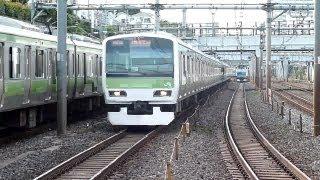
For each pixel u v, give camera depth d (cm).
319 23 2133
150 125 2284
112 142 1859
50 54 2233
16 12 4334
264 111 3403
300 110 3516
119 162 1418
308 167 1434
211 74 4284
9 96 1788
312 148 1789
